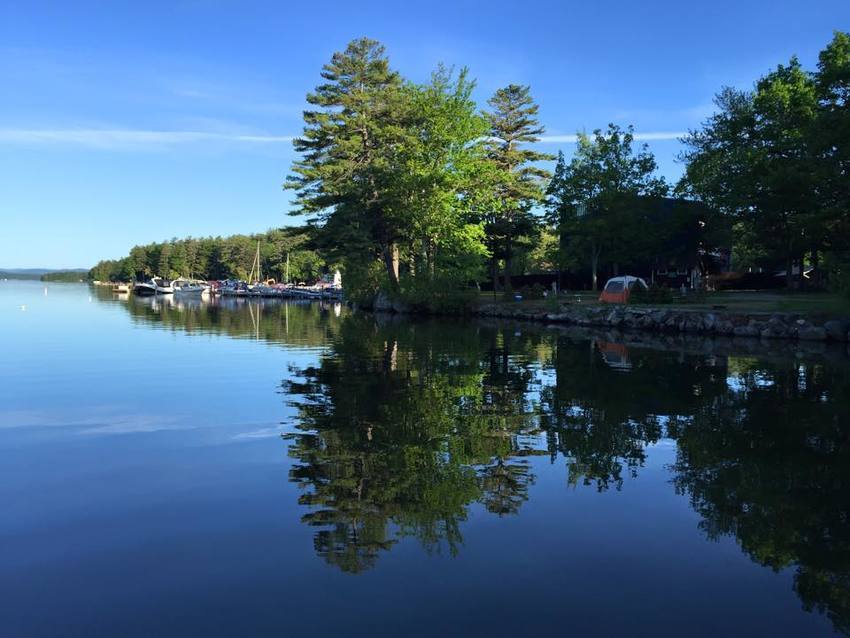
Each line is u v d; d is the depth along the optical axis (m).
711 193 34.47
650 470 6.95
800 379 13.55
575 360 17.08
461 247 42.44
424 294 41.94
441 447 7.95
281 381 13.45
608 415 9.90
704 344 21.69
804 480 6.58
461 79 42.06
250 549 4.86
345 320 36.66
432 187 40.41
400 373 14.63
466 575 4.43
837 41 31.33
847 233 26.64
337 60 50.91
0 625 3.78
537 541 5.03
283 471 6.95
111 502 5.95
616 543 5.00
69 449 7.93
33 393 11.97
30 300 67.06
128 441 8.33
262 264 128.00
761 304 29.30
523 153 57.31
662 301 32.91
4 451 7.83
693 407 10.48
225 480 6.62
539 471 6.94
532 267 73.44
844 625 3.80
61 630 3.72
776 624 3.81
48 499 6.04
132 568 4.54
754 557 4.75
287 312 47.59
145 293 104.38
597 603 4.05
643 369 15.24
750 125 32.50
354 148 48.34
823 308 25.27
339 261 55.53
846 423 9.22
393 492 6.23
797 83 33.66
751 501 5.97
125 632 3.70
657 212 42.19
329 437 8.51
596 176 41.38
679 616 3.90
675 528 5.31
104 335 25.42
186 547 4.91
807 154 27.11
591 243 42.94
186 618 3.85
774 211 28.81
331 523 5.41
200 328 29.62
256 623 3.79
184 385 12.93
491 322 34.59
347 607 3.98
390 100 50.09
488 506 5.83
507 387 12.62
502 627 3.75
